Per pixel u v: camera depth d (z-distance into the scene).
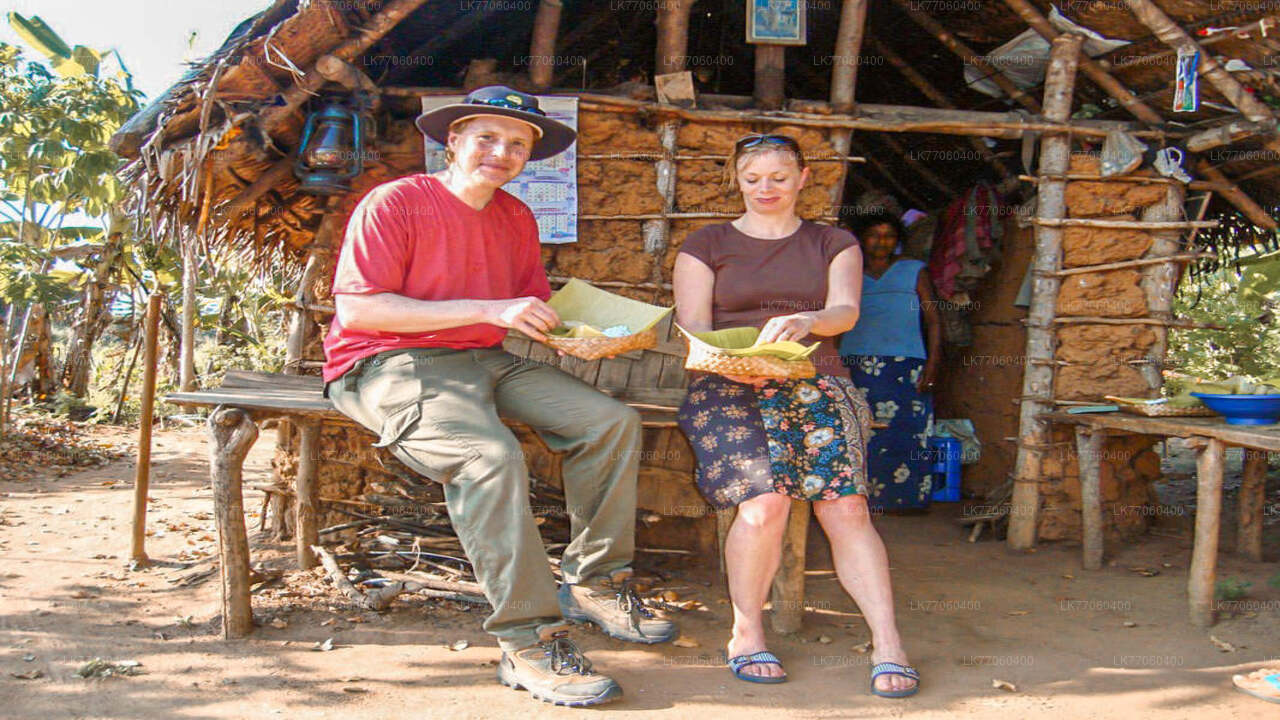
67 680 2.85
